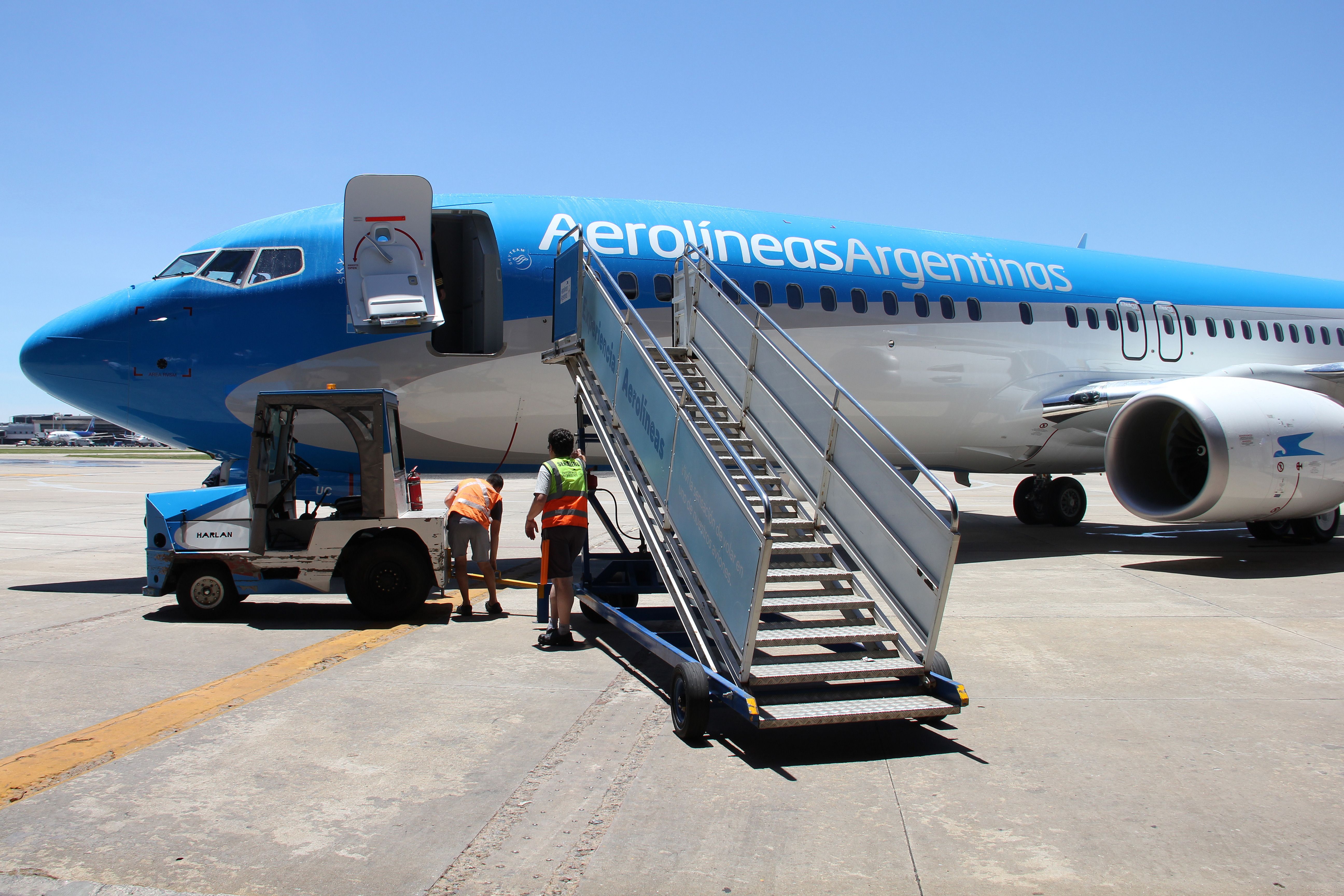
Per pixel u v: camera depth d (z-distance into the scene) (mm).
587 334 7492
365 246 8648
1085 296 12164
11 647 6426
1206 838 3396
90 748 4273
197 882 2971
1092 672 5867
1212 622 7395
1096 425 12086
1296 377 11609
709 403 6992
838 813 3625
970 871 3115
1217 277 13625
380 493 7492
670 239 9891
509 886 2973
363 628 7172
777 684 4539
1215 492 9695
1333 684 5582
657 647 5371
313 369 8906
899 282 10859
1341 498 10273
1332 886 3023
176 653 6242
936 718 4492
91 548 12664
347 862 3129
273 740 4402
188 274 9164
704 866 3139
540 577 7734
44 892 2895
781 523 5562
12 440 143875
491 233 9367
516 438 9719
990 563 10977
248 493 7422
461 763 4133
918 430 11297
